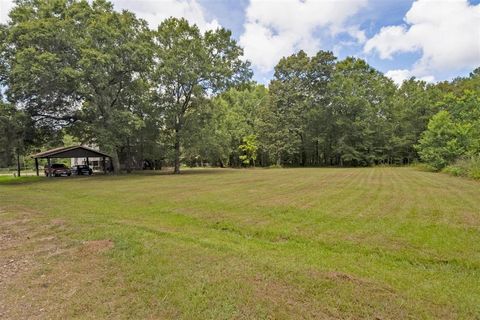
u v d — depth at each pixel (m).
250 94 44.53
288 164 43.09
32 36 18.98
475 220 6.44
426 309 2.94
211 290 3.40
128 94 24.97
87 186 15.76
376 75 40.28
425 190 11.27
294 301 3.13
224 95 28.64
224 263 4.23
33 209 8.95
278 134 38.62
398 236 5.43
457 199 9.09
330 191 11.45
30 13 21.19
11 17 20.67
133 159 35.88
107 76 21.84
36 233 6.20
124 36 23.42
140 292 3.45
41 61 18.17
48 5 21.28
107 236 5.74
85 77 20.42
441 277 3.81
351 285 3.47
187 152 28.91
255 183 15.29
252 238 5.77
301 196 10.26
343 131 37.69
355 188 12.30
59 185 16.89
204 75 25.61
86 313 3.03
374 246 4.98
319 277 3.69
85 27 21.94
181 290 3.43
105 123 22.66
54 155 28.84
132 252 4.76
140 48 22.72
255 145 41.34
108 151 23.00
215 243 5.23
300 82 39.06
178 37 25.62
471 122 21.98
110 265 4.30
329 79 38.56
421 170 23.94
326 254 4.75
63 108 23.45
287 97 38.88
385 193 10.62
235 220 6.97
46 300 3.34
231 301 3.15
